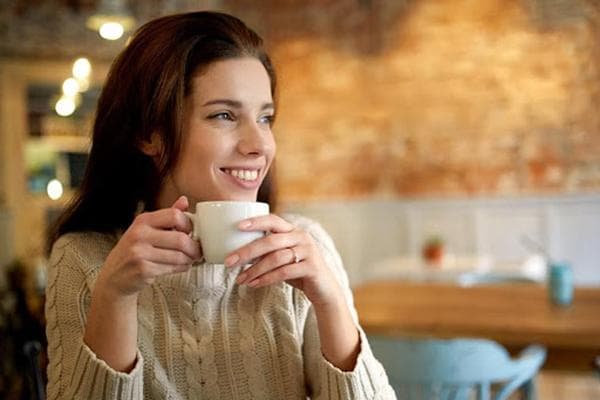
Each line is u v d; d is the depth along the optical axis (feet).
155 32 3.15
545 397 12.01
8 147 15.89
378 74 18.16
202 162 3.03
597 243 16.03
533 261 11.96
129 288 2.58
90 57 16.29
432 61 17.57
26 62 15.98
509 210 16.85
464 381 5.58
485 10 16.93
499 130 16.98
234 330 3.26
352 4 18.31
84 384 2.71
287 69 19.08
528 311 7.47
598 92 16.03
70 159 16.25
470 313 7.48
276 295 3.31
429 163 17.76
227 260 2.53
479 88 17.11
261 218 2.59
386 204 18.17
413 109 17.87
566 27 16.20
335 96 18.66
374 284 9.52
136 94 3.13
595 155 16.10
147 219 2.61
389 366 5.71
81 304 3.18
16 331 8.16
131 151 3.31
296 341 3.28
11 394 7.66
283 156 19.20
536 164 16.66
